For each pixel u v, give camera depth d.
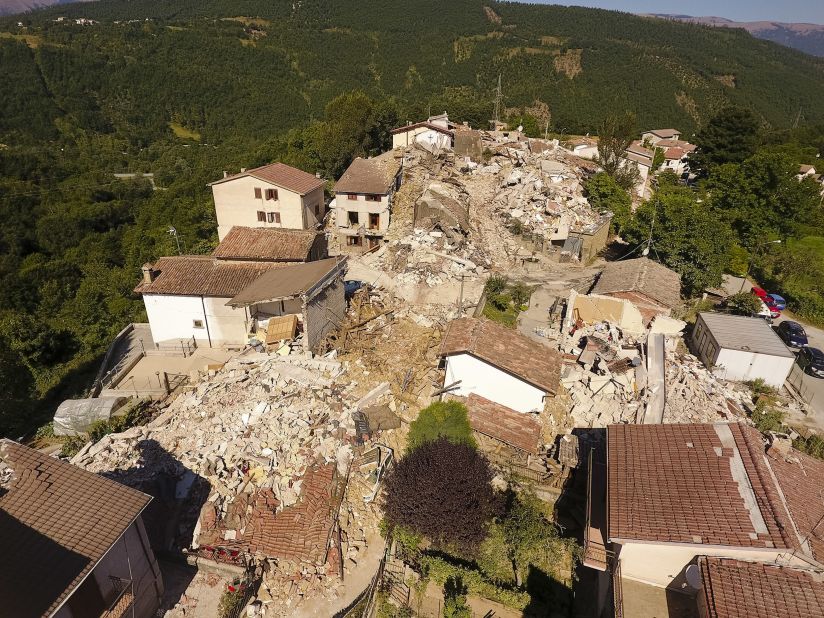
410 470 24.72
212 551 24.08
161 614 21.97
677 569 19.45
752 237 66.44
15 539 16.84
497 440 30.45
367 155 82.75
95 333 47.41
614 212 65.06
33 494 18.19
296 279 36.75
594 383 35.19
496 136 91.31
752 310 48.22
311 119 130.12
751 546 17.98
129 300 54.47
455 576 23.09
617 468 22.55
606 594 21.30
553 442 31.64
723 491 20.16
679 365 38.19
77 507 18.45
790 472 21.45
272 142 96.25
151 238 72.62
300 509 25.34
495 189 68.19
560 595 23.30
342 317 40.25
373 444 29.11
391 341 37.66
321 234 47.16
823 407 37.69
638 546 19.45
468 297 46.00
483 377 31.72
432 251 51.97
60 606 15.87
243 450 28.05
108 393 36.53
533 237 59.03
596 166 82.00
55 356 46.50
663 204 55.06
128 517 18.92
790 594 17.03
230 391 32.19
